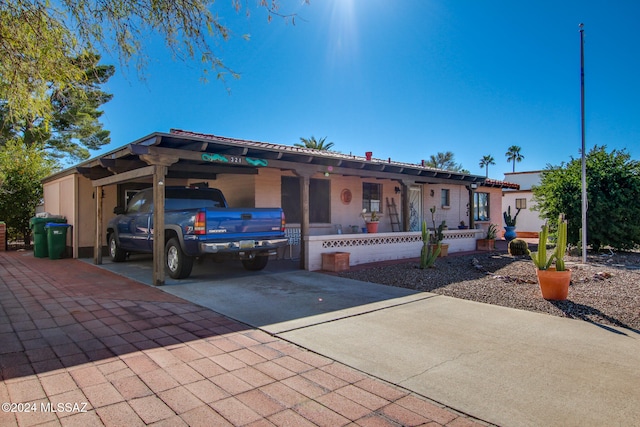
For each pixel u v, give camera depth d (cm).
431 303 627
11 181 1502
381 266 1015
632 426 274
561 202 1352
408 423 278
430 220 1683
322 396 316
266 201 1155
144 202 986
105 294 665
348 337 460
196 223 758
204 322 510
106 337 442
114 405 293
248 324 505
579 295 671
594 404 305
